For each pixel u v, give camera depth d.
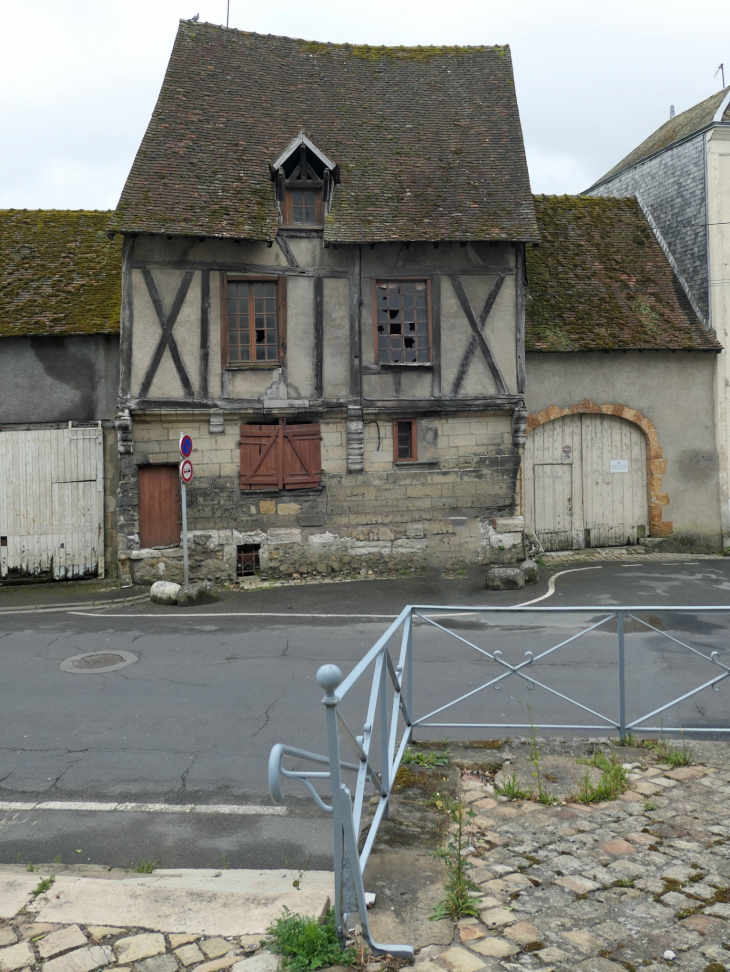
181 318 13.53
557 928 3.49
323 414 14.02
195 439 13.81
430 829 4.51
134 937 3.44
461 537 14.41
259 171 13.98
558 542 16.28
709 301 16.34
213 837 4.86
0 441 14.62
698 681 7.59
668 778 5.20
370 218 13.63
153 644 9.60
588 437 16.31
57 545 14.74
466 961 3.24
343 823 3.30
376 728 6.57
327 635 9.88
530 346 15.39
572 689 7.34
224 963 3.24
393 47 16.38
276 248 13.74
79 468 14.77
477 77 15.99
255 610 11.73
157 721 6.84
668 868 4.01
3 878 3.99
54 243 16.16
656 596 12.20
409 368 14.07
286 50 15.81
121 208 12.98
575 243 17.56
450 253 14.12
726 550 16.45
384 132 14.99
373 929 3.48
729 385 16.42
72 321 14.57
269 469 13.95
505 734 6.20
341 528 14.19
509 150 14.86
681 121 19.20
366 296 13.98
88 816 5.16
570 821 4.57
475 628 10.09
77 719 6.93
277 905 3.67
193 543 13.88
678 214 17.27
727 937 3.40
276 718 6.86
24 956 3.31
